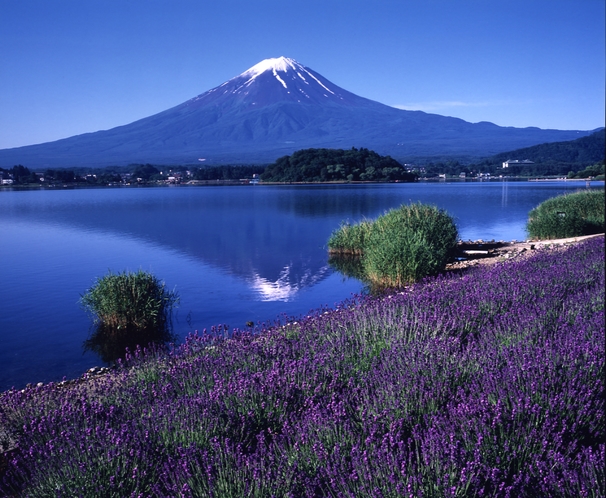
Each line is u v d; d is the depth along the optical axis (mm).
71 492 3947
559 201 29406
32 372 9258
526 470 3801
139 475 4051
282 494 3666
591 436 4391
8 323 12555
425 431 4242
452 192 91438
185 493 3648
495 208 53094
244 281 17250
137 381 6449
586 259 12773
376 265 15859
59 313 13484
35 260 22688
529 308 8141
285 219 42906
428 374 5375
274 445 4340
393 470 3578
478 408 4395
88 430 4586
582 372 5090
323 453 4039
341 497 3607
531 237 25812
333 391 5371
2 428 5602
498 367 5402
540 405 4516
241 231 34062
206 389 5633
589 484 3441
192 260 22031
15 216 48969
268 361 6539
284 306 13609
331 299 14227
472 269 14570
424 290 10633
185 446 4434
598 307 7840
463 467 3607
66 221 43062
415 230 18719
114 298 11961
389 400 4797
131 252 24797
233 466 4031
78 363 9727
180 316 12914
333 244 23797
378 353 6711
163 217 46250
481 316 8281
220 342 7828
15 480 4598
